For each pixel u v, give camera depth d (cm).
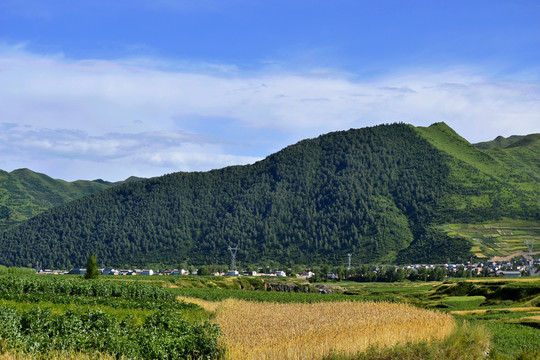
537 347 5131
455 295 14162
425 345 3912
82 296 7706
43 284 7738
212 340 3681
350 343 3750
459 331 4350
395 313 6122
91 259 15000
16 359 2723
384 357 3603
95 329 3316
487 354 4203
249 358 3291
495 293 12975
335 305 7675
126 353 3069
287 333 4156
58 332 3170
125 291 8419
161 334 3462
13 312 3356
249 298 11388
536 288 12262
